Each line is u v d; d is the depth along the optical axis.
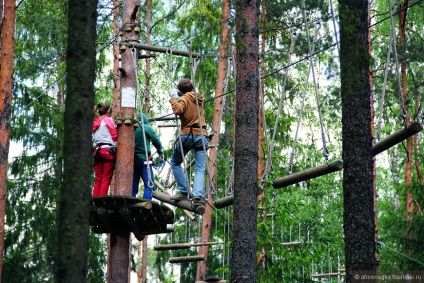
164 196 10.24
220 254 21.28
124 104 9.58
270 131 21.05
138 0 9.97
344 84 8.18
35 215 20.33
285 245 15.91
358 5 8.23
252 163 9.03
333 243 21.59
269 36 19.83
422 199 17.42
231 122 20.84
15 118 20.52
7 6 15.28
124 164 9.38
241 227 8.86
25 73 20.55
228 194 9.73
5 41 15.15
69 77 5.43
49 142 20.80
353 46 8.05
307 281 17.55
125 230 9.54
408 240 16.75
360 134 8.08
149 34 19.81
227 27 18.00
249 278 8.72
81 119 5.36
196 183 9.41
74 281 5.16
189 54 9.34
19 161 20.61
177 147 9.48
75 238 5.21
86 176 5.31
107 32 22.23
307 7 18.70
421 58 18.53
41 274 20.66
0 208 14.56
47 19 20.25
